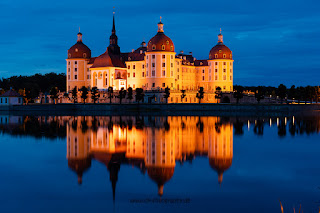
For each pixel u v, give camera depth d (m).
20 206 32.75
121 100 191.12
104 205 33.12
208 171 44.97
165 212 31.33
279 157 53.56
